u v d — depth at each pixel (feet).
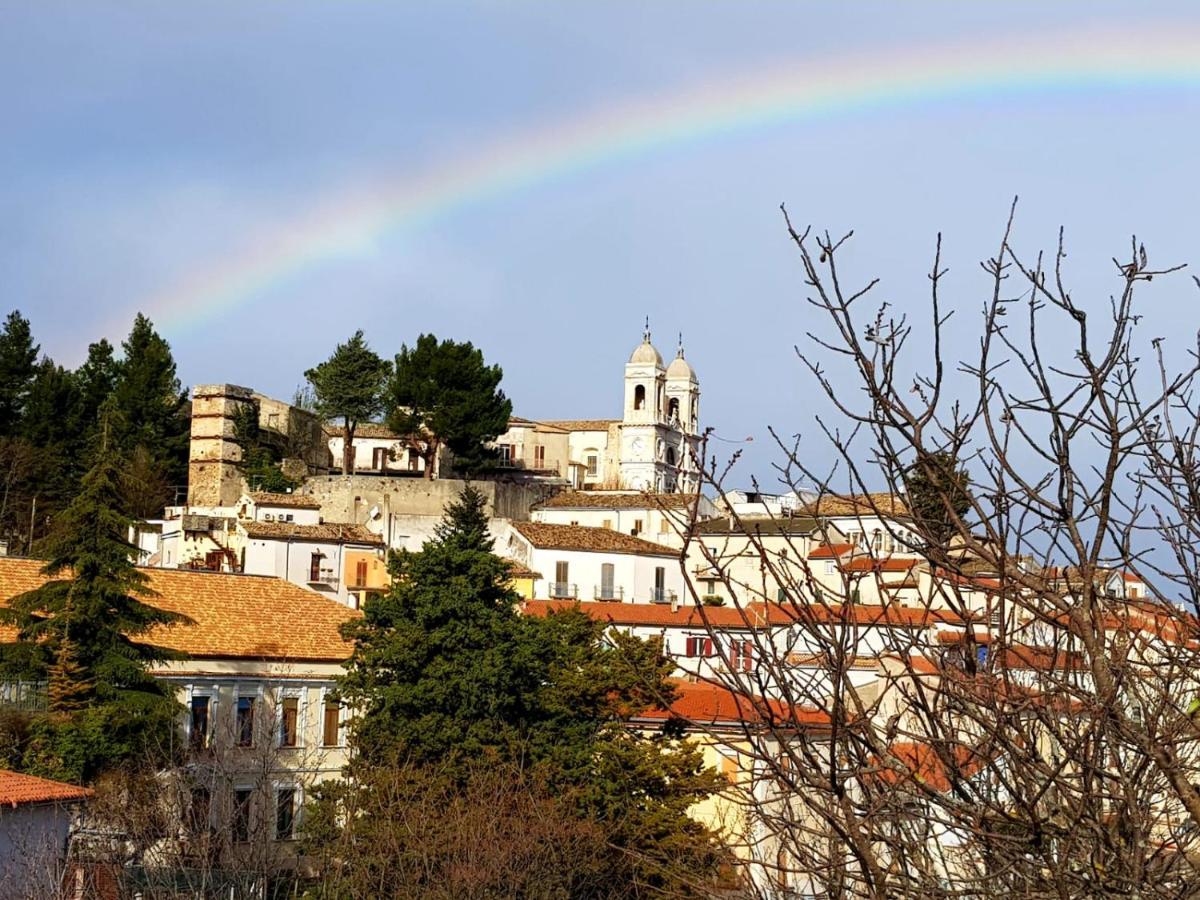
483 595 180.04
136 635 172.35
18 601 164.86
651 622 266.57
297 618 213.87
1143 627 33.40
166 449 421.59
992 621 30.71
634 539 354.13
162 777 150.10
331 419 471.62
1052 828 27.55
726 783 32.27
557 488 426.10
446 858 136.87
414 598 175.42
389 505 378.53
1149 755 26.58
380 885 130.93
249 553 319.47
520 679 170.30
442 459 442.50
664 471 479.82
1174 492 28.66
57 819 127.24
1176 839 28.78
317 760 198.08
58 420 410.11
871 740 28.63
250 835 139.64
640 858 38.04
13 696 164.25
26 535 352.49
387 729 168.25
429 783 152.97
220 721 184.65
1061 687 27.66
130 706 159.74
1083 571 26.91
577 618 179.73
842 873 28.45
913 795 30.53
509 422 453.99
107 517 165.58
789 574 31.35
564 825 144.87
